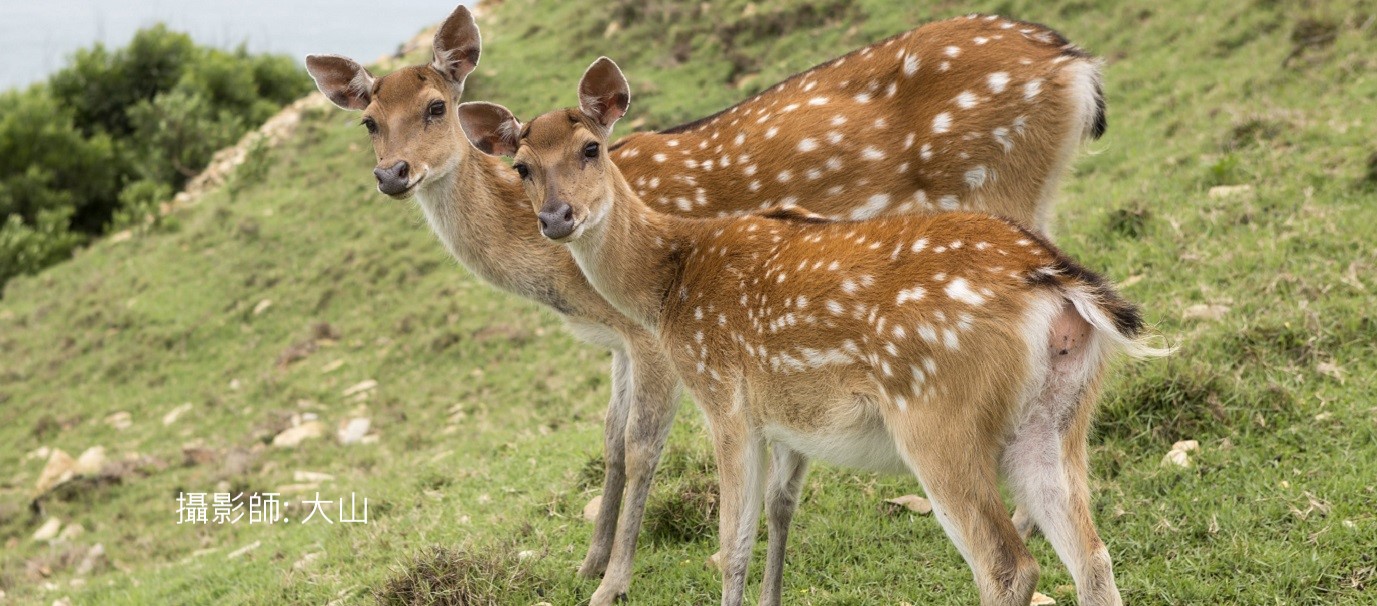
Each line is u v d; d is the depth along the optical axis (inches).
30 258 748.6
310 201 641.0
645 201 221.3
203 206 727.7
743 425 172.7
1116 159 390.9
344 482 341.7
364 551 252.7
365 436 396.2
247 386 475.2
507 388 393.7
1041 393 141.3
